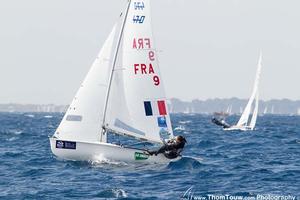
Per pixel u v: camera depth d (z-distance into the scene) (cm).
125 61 12075
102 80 12162
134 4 12062
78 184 10106
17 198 8850
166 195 9206
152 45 12069
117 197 8950
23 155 15138
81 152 12075
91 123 12125
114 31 12288
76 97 12169
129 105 12050
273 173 11794
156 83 12088
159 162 12194
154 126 12081
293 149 18500
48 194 9175
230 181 10681
